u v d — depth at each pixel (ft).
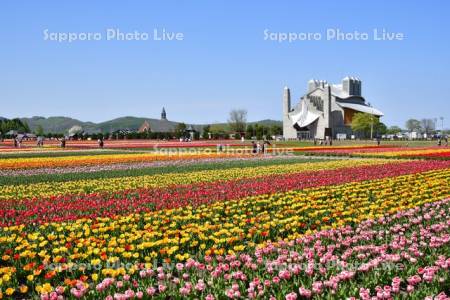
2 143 293.84
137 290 26.61
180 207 52.75
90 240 36.37
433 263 30.14
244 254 31.83
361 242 35.94
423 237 36.01
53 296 24.27
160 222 44.19
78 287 25.82
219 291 25.99
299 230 41.68
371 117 489.67
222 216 48.80
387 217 44.52
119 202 56.13
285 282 26.81
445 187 66.74
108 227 40.63
